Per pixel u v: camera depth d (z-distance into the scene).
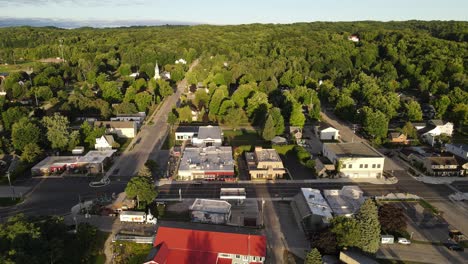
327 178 104.94
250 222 80.88
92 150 123.00
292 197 93.62
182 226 79.94
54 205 88.12
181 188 98.06
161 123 157.75
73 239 69.25
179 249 66.25
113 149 124.38
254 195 94.50
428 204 90.88
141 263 67.31
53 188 97.12
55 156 114.75
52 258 59.59
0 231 61.84
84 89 194.50
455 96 166.50
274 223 81.44
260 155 111.19
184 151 117.56
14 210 85.56
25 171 107.00
